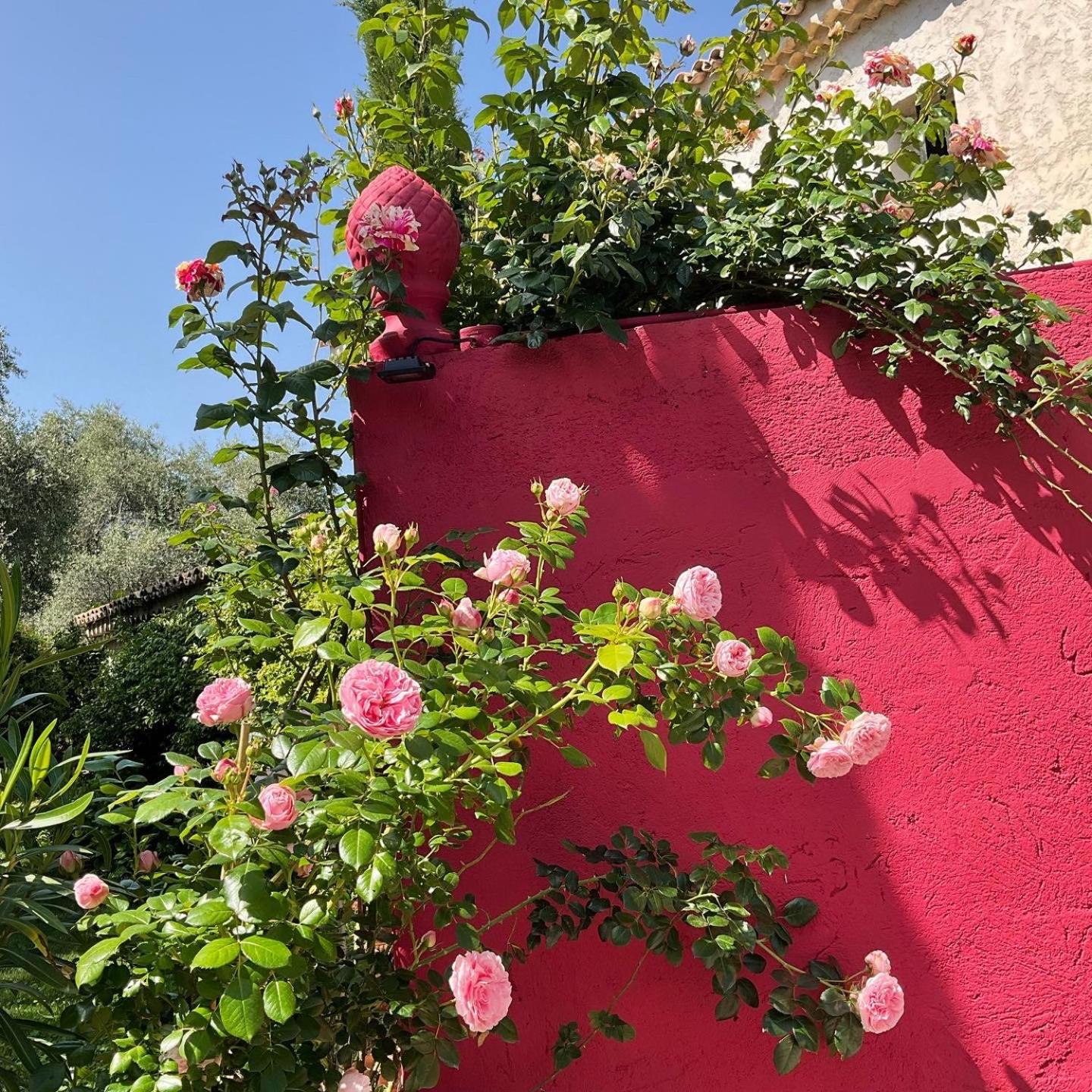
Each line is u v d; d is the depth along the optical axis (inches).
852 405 68.2
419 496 75.0
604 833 67.6
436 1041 50.4
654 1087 64.2
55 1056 58.1
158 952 43.6
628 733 68.2
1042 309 62.2
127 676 265.1
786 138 94.0
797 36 93.6
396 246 71.7
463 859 69.2
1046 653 62.4
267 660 91.5
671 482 70.6
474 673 49.1
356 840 39.9
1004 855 61.4
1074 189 129.9
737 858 60.6
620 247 75.7
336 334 81.0
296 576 76.6
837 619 66.4
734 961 58.3
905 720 64.2
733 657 50.6
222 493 74.2
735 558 68.6
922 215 77.9
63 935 63.1
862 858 63.6
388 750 45.9
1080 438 63.6
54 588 527.2
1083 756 60.9
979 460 65.2
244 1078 42.8
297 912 43.6
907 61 87.4
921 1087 60.4
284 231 70.9
